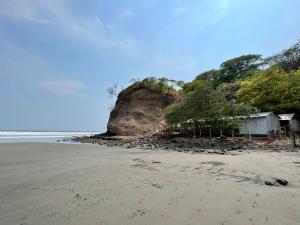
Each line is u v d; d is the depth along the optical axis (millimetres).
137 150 19750
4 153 17891
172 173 8703
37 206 5180
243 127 29906
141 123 44656
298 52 45031
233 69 60781
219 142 23203
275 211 4574
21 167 10883
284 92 33031
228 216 4371
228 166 10094
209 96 28781
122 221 4250
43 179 8016
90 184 7098
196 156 14039
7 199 5746
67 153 17734
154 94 50062
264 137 27203
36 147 23734
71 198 5715
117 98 54406
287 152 15477
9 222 4320
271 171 8812
